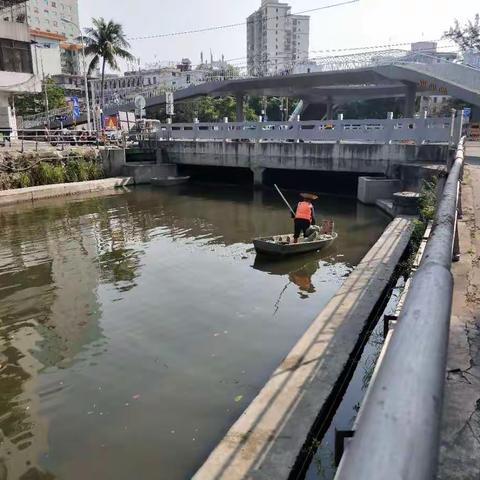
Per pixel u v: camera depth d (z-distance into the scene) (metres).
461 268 5.34
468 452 2.48
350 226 13.88
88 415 5.10
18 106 51.84
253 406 4.19
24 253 12.01
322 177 21.94
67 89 66.81
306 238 11.02
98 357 6.39
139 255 11.52
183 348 6.55
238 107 37.03
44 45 65.19
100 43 40.22
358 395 4.81
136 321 7.55
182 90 40.41
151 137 26.89
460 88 24.72
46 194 20.45
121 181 23.72
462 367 3.33
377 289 7.07
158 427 4.83
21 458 4.48
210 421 4.89
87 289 9.20
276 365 6.02
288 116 58.50
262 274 9.73
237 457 3.57
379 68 28.12
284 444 3.70
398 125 16.94
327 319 6.00
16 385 5.81
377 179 16.89
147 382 5.71
